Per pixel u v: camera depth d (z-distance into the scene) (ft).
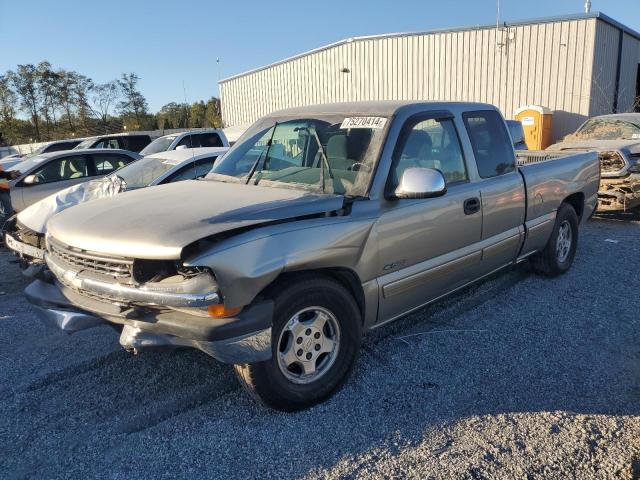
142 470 9.60
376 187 12.20
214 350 9.75
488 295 17.92
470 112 15.56
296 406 11.13
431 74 66.18
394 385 12.21
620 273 20.07
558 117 57.82
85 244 10.68
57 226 11.79
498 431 10.44
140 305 10.34
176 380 12.74
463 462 9.53
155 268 10.16
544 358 13.43
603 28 56.34
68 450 10.23
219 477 9.36
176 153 25.55
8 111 176.86
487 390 11.98
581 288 18.45
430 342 14.40
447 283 14.46
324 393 11.46
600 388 11.98
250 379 10.46
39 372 13.35
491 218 15.40
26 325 16.62
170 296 9.73
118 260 10.29
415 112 13.64
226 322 9.74
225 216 10.50
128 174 24.43
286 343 10.98
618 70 63.16
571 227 19.92
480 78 62.49
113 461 9.87
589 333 14.84
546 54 57.62
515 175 16.65
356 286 12.02
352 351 11.88
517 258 17.40
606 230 27.91
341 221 11.41
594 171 21.13
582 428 10.48
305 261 10.62
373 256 12.03
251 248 9.99
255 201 11.43
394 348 14.07
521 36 58.85
